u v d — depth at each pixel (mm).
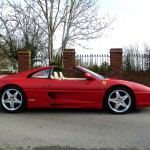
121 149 4355
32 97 7305
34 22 19297
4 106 7414
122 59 12570
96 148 4398
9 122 6254
